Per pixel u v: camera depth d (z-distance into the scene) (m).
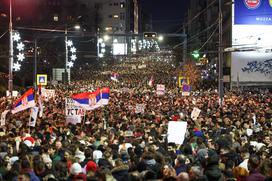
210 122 19.98
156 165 10.12
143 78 90.31
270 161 9.35
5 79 60.81
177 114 24.98
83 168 10.74
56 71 62.56
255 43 67.31
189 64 73.56
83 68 116.19
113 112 26.88
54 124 19.81
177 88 59.59
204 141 14.27
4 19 71.12
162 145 13.91
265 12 67.19
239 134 15.85
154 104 34.09
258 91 60.03
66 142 13.55
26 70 65.50
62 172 10.02
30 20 99.56
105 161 10.88
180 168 10.25
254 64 67.62
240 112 26.38
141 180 8.85
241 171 9.40
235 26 67.38
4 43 64.75
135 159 11.25
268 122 20.66
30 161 10.66
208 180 9.02
